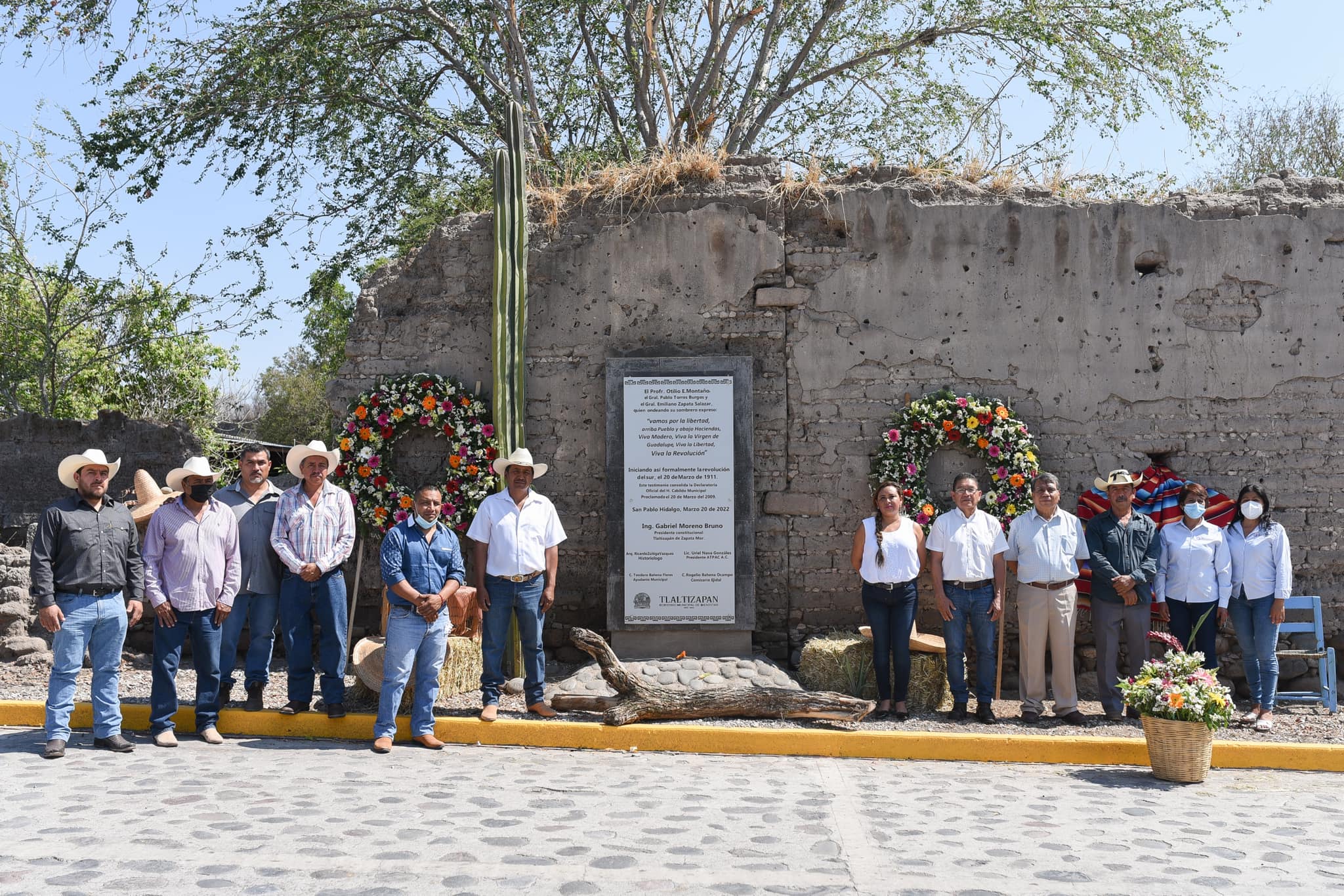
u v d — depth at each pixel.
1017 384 9.45
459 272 9.80
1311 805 5.98
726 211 9.62
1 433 11.95
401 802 5.36
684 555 9.20
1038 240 9.52
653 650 9.16
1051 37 16.80
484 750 7.00
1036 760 7.12
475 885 4.08
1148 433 9.41
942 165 10.29
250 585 7.27
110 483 11.72
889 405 9.45
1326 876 4.51
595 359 9.60
